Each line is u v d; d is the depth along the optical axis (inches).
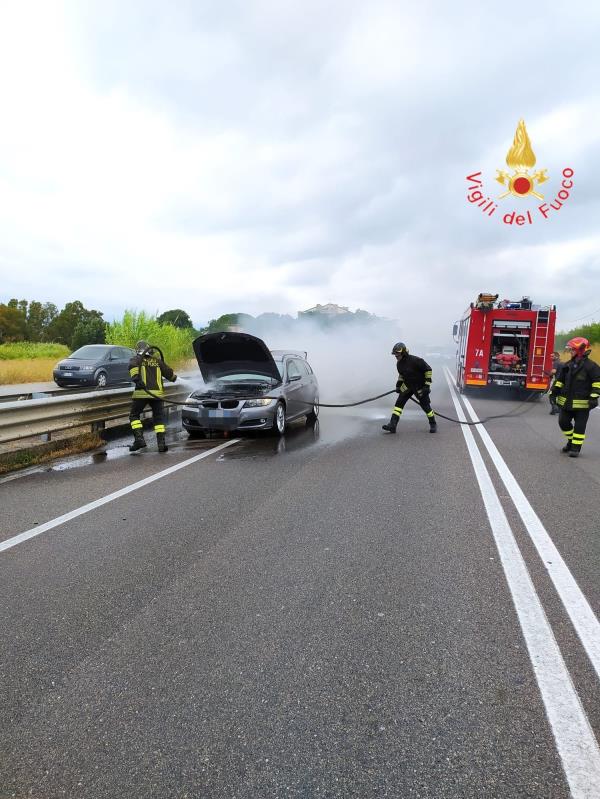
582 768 76.2
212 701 91.6
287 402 366.6
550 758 78.1
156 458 294.8
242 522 184.7
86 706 91.0
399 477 246.1
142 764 78.3
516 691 93.0
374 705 89.9
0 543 167.3
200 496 217.6
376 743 81.4
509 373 624.7
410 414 480.7
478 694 92.4
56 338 3191.4
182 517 191.0
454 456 293.7
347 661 102.5
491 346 629.3
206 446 329.1
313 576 140.8
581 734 82.8
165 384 441.1
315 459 287.0
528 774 75.3
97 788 74.3
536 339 609.6
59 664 103.1
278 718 87.1
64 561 152.6
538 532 172.7
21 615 122.2
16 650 108.2
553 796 71.7
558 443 337.7
